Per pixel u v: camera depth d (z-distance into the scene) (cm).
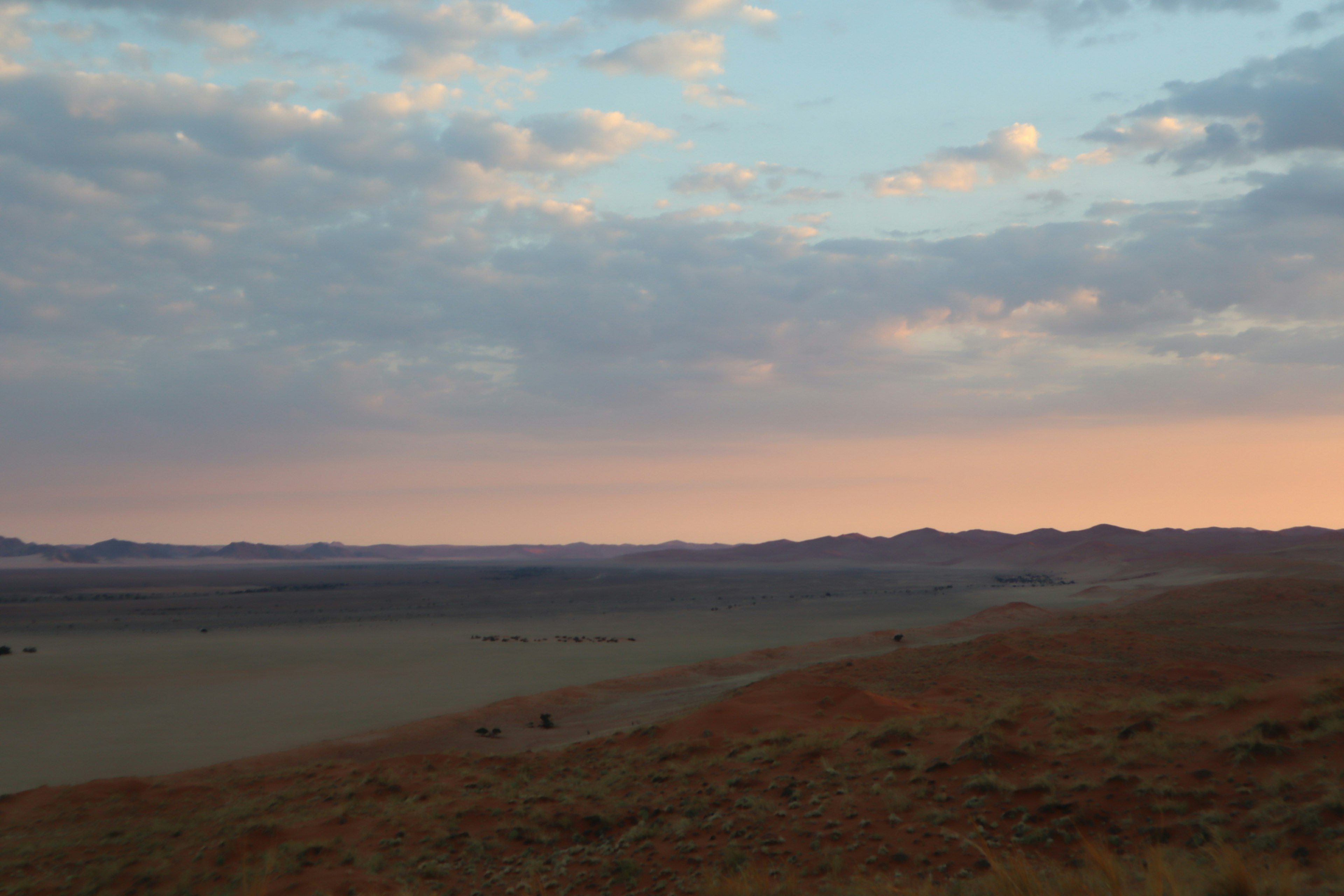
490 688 7019
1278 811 1161
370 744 4634
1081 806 1334
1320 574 12762
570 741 4288
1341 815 1085
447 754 3228
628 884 1412
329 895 1479
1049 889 952
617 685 6588
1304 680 1767
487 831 1877
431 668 8312
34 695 7006
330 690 7081
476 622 14462
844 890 1130
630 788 2170
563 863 1582
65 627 14788
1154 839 1182
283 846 1838
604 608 17612
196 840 2039
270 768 4150
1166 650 5353
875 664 5494
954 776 1619
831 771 1812
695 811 1742
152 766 4531
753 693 4519
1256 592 9700
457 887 1519
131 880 1739
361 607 19475
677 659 8569
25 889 1762
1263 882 860
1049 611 10544
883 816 1484
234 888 1559
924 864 1241
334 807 2295
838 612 14350
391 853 1777
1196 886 891
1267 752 1389
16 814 2923
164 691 7194
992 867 1110
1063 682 4219
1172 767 1427
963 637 8569
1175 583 16488
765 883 1188
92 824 2630
